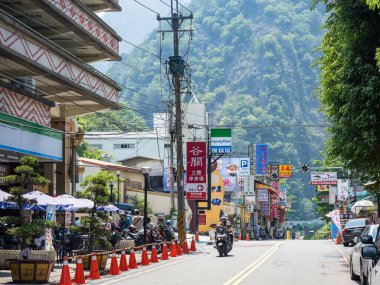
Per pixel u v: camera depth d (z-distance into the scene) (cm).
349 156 2497
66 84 3359
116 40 4197
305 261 3106
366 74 2222
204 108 8156
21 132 2969
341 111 2325
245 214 8881
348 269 2611
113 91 4044
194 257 3450
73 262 2880
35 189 3456
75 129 4019
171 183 5397
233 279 2175
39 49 3061
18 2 3147
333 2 2419
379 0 1294
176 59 4169
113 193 4588
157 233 3819
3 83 2836
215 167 7188
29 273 1978
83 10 3625
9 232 2033
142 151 9981
